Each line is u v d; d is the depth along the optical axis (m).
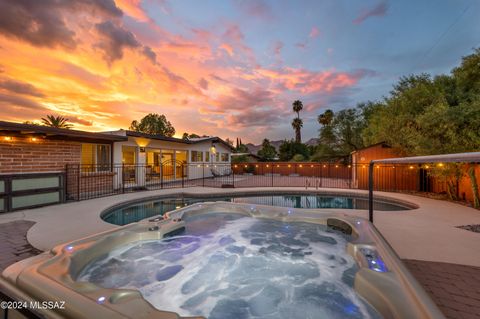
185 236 3.91
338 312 2.11
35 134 5.84
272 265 3.09
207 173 15.48
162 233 3.45
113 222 5.57
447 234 3.76
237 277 2.80
